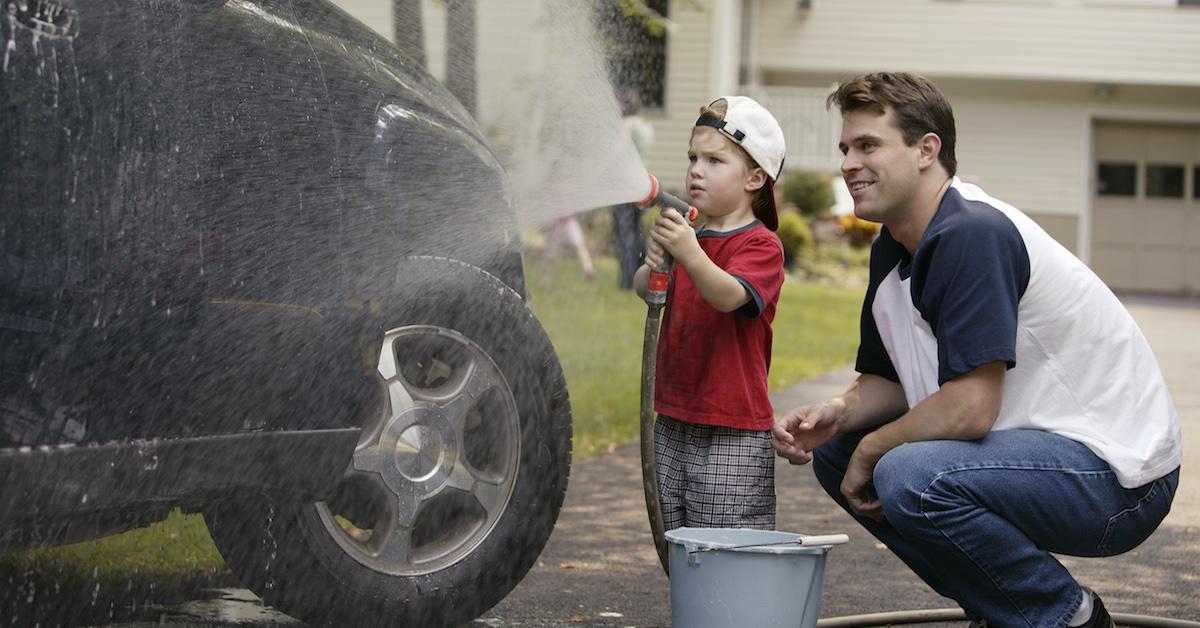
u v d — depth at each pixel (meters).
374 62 2.98
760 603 2.63
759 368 3.14
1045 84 22.06
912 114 2.79
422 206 2.98
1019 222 2.77
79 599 3.03
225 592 3.35
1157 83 21.28
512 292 3.11
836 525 4.72
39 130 2.28
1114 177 22.58
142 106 2.43
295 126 2.71
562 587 3.73
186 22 2.53
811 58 21.30
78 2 2.34
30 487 2.27
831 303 14.45
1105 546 2.83
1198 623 3.33
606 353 8.84
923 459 2.72
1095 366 2.79
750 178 3.16
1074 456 2.74
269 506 2.82
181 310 2.48
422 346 3.03
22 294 2.25
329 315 2.73
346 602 2.91
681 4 17.95
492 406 3.12
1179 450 2.85
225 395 2.56
